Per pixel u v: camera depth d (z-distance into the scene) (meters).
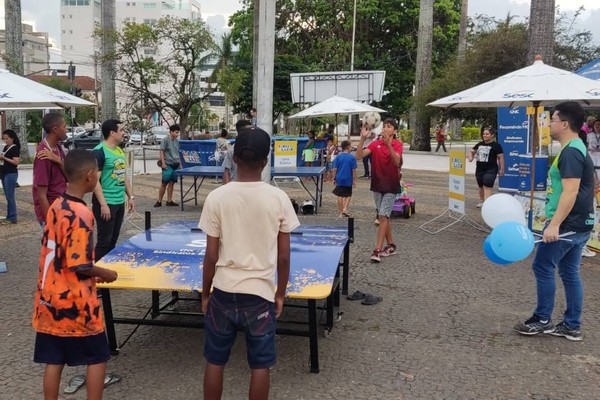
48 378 3.13
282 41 40.84
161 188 11.77
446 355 4.36
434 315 5.25
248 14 37.88
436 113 28.72
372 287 6.10
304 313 5.33
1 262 6.82
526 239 4.12
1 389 3.77
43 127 5.50
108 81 22.84
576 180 4.23
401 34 39.44
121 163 6.05
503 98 6.50
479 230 9.24
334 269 4.21
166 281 3.95
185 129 27.09
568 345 4.57
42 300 3.08
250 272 2.93
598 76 9.50
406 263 7.10
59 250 3.04
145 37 23.94
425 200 12.91
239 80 29.42
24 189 14.55
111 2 23.08
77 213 3.04
